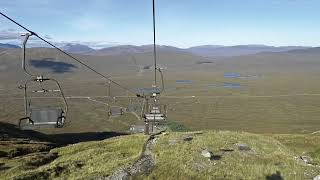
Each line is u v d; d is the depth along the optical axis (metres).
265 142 56.47
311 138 68.25
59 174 40.56
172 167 39.97
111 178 36.56
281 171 39.84
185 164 40.97
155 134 64.50
